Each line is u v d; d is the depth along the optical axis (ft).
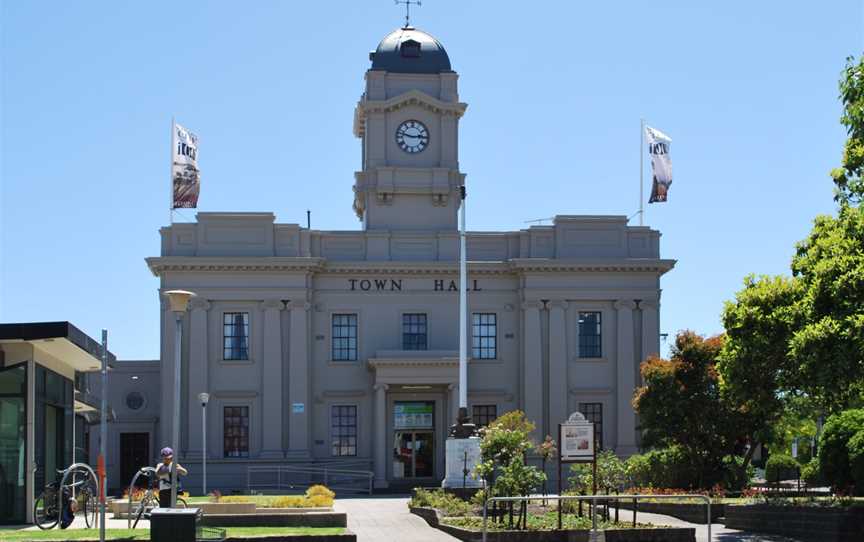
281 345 191.93
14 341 92.79
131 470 199.62
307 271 192.95
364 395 194.18
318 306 195.42
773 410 113.19
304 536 82.64
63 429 109.19
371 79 202.59
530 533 90.99
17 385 95.14
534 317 196.34
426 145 202.39
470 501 122.01
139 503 111.96
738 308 103.30
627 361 196.54
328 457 192.34
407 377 189.37
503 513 99.14
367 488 185.88
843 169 95.40
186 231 193.16
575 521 99.19
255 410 190.80
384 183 199.31
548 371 195.93
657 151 203.41
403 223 200.44
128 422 199.82
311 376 193.77
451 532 98.94
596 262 196.13
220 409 190.29
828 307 91.09
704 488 146.61
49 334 91.04
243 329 192.24
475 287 198.39
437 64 205.05
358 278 196.54
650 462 151.64
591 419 196.03
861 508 92.27
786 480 189.26
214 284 191.62
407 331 196.34
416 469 194.29
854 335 85.51
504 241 199.82
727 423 148.05
